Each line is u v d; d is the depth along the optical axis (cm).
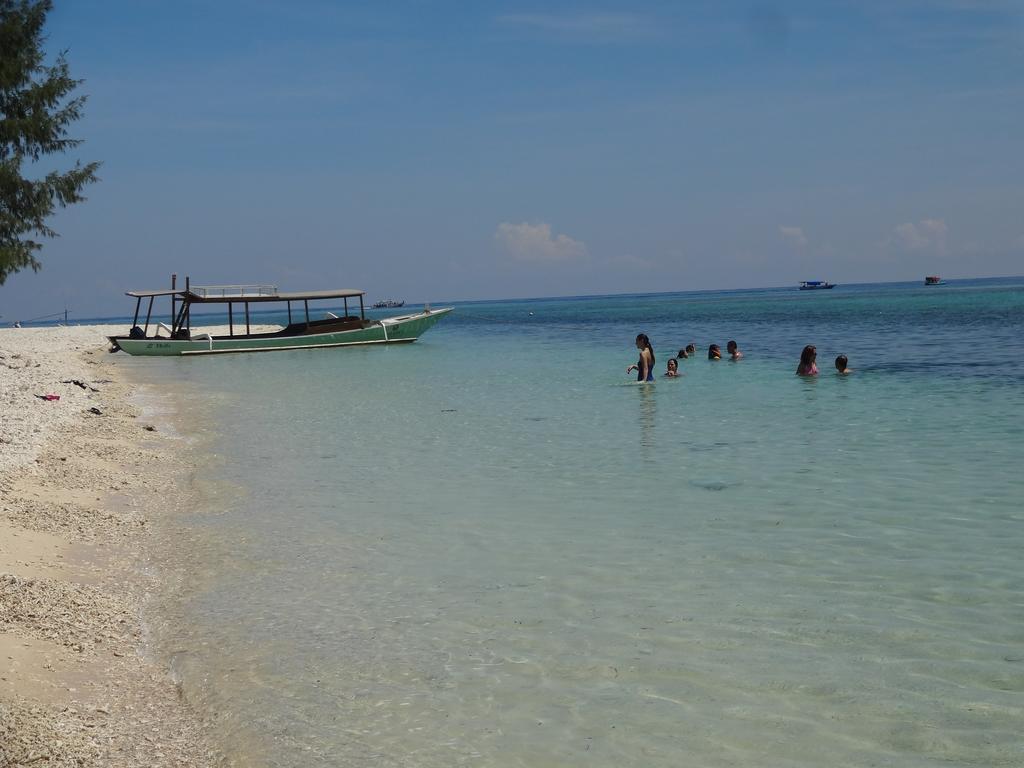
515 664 535
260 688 508
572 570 712
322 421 1666
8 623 577
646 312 9681
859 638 556
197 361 3619
